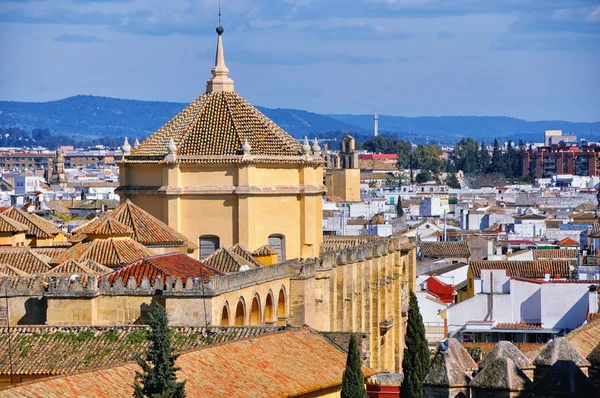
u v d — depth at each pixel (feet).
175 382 565.53
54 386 583.58
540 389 444.55
